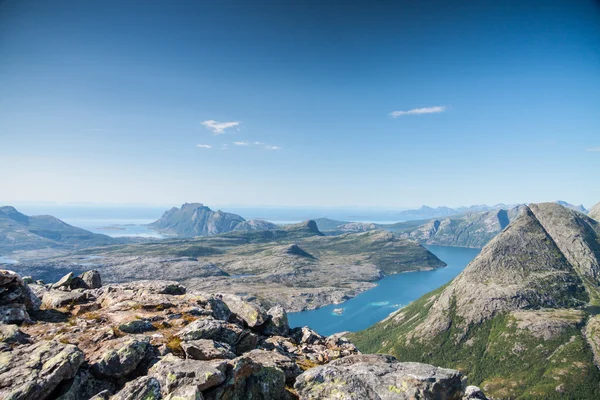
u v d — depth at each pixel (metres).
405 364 27.61
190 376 21.50
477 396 31.77
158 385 21.19
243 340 32.59
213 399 20.86
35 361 22.36
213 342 28.00
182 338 29.88
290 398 24.62
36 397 19.88
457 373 25.77
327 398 23.89
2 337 26.09
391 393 23.66
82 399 21.92
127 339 27.83
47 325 31.14
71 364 22.23
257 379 23.89
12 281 33.38
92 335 29.12
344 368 26.61
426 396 23.27
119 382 23.83
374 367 26.61
